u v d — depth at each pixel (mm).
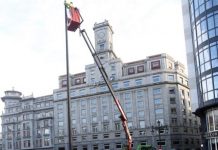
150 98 85500
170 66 88625
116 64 91750
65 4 13891
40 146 105688
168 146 80812
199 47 44906
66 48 12711
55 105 100875
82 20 14922
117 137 87938
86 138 92688
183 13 54188
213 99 41531
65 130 97312
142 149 56750
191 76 51875
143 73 87625
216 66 41594
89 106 94000
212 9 42750
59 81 102562
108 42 96125
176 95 85125
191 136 87375
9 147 114312
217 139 41406
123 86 89625
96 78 94125
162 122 82875
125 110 88188
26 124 110250
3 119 118625
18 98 119500
